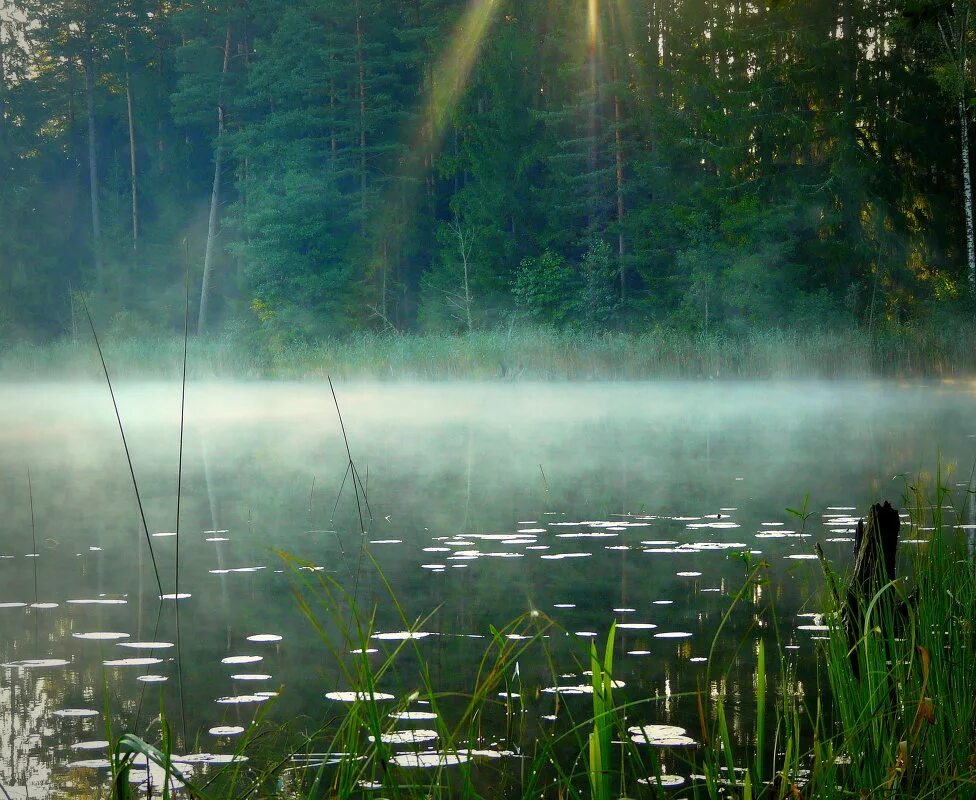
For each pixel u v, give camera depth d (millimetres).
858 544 3953
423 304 39938
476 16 39938
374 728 2305
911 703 2791
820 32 31953
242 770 2980
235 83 46875
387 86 42969
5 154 48812
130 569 5828
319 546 6398
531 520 7277
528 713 3426
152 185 50625
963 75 27906
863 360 25719
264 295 41125
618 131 35969
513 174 39344
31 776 2945
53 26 50625
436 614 4699
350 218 41438
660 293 35094
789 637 4234
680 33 36156
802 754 3061
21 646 4270
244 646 4258
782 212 31234
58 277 48594
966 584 3604
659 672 3818
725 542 6312
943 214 31375
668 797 2775
